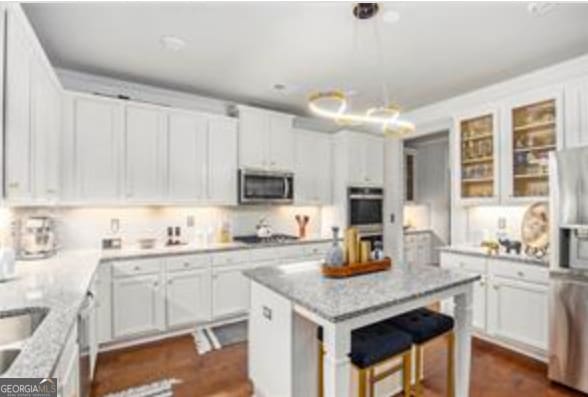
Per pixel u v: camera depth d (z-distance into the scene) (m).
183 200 3.64
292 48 2.77
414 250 6.12
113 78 3.45
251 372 2.38
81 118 3.09
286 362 1.98
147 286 3.19
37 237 2.80
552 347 2.54
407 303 1.81
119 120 3.28
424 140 6.55
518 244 3.20
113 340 3.02
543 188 3.16
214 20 2.35
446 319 2.13
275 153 4.27
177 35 2.57
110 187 3.23
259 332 2.28
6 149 1.71
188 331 3.47
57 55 2.91
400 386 2.37
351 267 2.21
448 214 6.32
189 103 3.96
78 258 2.84
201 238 3.97
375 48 2.76
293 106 4.43
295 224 4.77
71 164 3.04
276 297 2.08
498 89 3.58
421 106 4.39
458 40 2.62
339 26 2.42
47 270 2.32
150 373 2.68
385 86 3.57
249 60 3.00
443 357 2.95
